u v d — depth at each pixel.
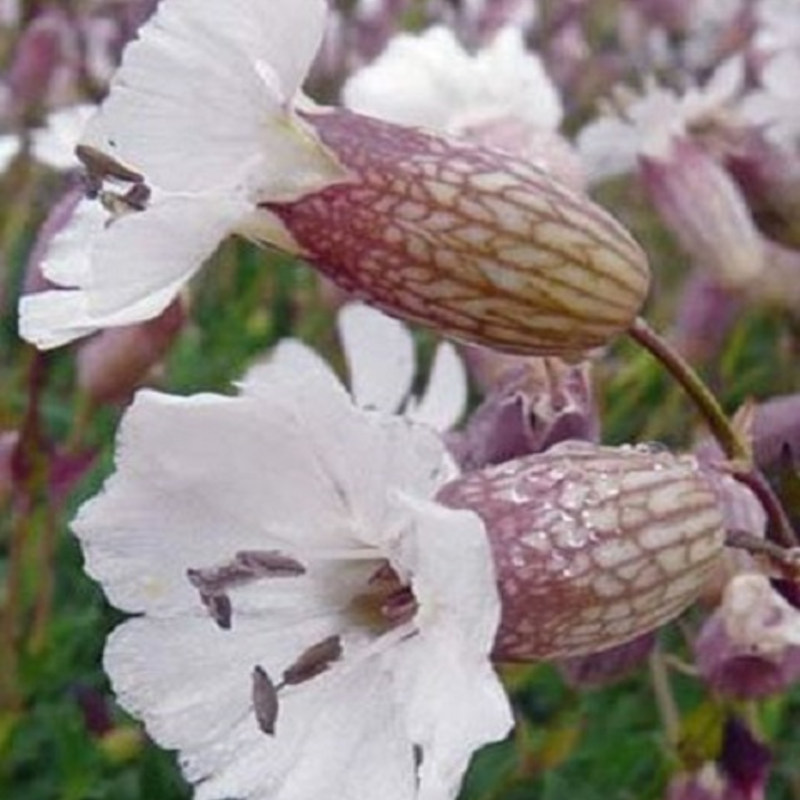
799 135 0.15
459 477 0.07
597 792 0.13
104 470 0.15
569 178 0.13
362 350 0.09
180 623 0.07
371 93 0.13
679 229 0.15
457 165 0.08
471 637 0.06
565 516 0.07
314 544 0.07
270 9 0.07
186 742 0.07
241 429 0.07
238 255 0.20
